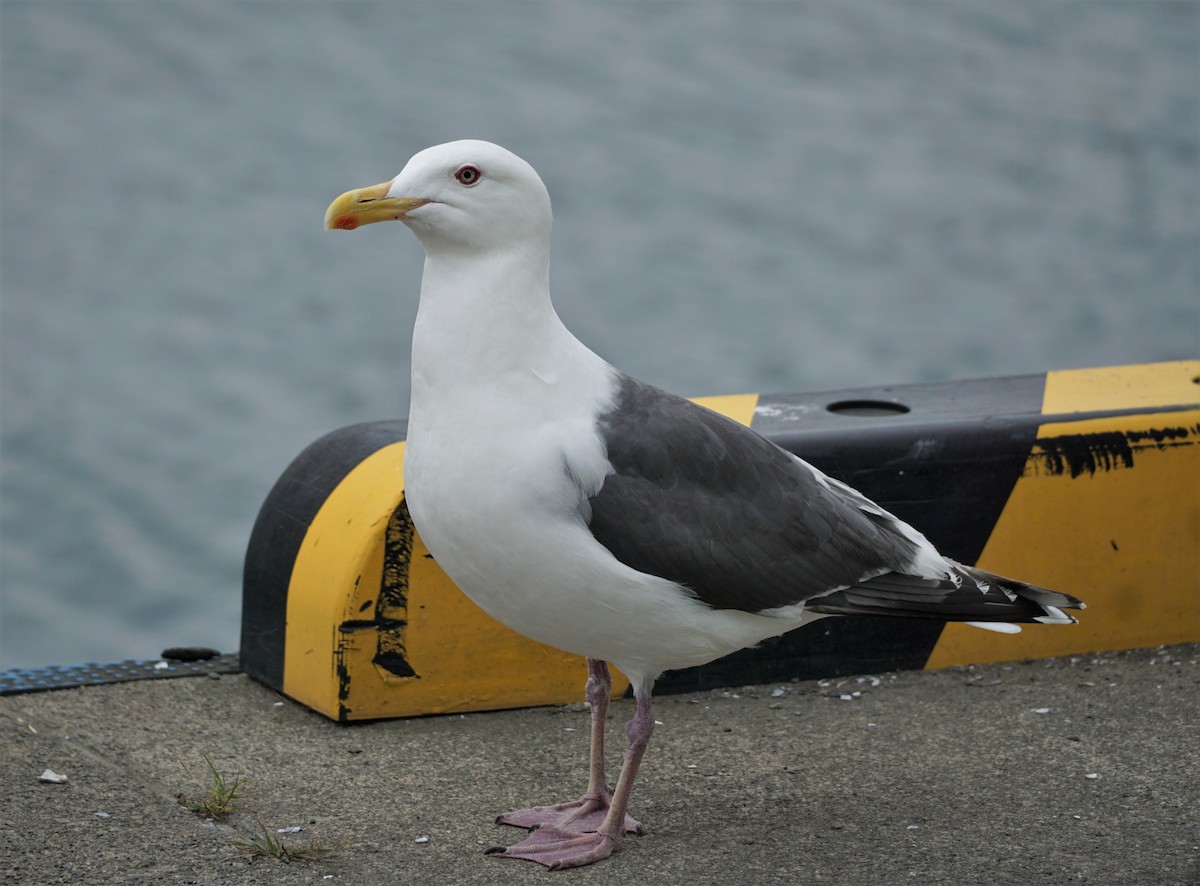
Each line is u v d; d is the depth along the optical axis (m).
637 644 7.02
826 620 9.41
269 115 38.84
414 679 8.78
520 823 7.37
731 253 31.91
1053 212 35.59
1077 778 7.88
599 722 7.49
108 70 41.59
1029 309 30.42
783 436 9.16
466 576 6.97
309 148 36.78
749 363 27.12
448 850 7.11
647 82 42.47
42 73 41.00
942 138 40.00
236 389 25.34
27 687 8.99
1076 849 7.04
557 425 6.77
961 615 7.17
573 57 44.34
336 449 9.54
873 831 7.28
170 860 6.88
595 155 36.91
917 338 28.72
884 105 42.00
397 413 24.75
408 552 8.64
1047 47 48.25
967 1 52.53
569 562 6.74
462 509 6.75
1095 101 43.44
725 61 44.81
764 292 30.27
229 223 32.41
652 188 35.09
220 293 28.95
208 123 38.28
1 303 28.05
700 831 7.31
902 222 34.38
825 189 35.97
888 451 9.30
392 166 35.91
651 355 27.17
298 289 29.31
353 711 8.70
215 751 8.29
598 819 7.37
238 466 22.92
